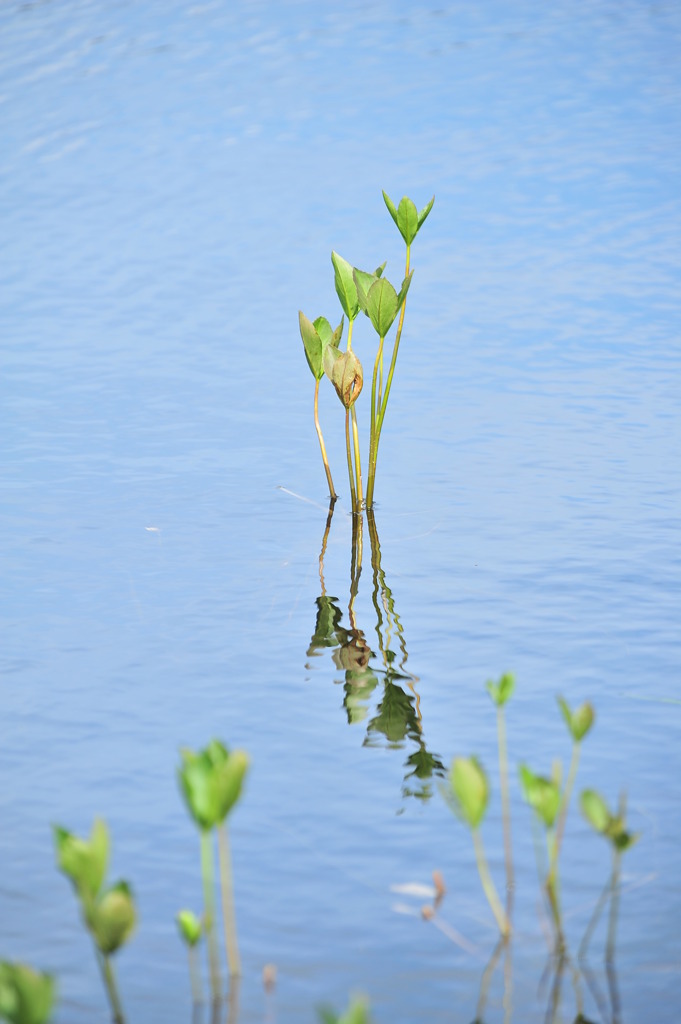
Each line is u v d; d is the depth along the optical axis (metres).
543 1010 3.52
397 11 22.48
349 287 7.25
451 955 3.76
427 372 9.61
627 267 11.77
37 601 6.32
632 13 22.09
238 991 3.61
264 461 8.20
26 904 4.04
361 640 5.87
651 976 3.65
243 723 5.17
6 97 17.88
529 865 4.20
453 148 15.43
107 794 4.67
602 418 8.65
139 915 3.97
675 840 4.28
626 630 5.85
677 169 14.50
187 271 12.03
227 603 6.28
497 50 19.83
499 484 7.71
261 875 4.17
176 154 15.57
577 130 16.02
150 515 7.39
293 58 19.45
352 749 4.95
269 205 13.72
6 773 4.81
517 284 11.45
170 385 9.50
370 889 4.09
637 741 4.90
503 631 5.90
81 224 13.48
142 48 20.14
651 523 7.07
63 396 9.30
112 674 5.59
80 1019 3.50
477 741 4.97
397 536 7.07
